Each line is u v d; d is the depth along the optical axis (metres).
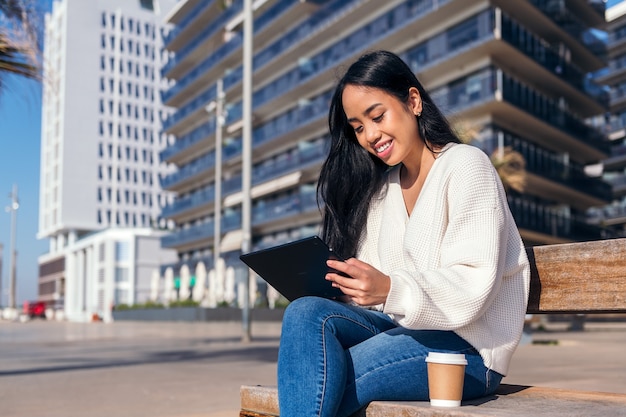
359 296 2.12
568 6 39.03
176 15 62.41
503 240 2.18
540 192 36.69
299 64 43.03
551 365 9.46
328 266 2.19
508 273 2.25
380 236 2.58
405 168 2.61
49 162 100.25
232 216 50.03
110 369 9.32
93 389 6.96
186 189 61.31
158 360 10.96
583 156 40.88
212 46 56.41
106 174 92.88
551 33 36.19
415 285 2.08
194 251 57.97
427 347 2.21
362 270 2.11
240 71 49.69
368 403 2.21
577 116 41.78
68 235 93.50
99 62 93.25
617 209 48.66
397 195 2.59
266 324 33.06
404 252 2.38
